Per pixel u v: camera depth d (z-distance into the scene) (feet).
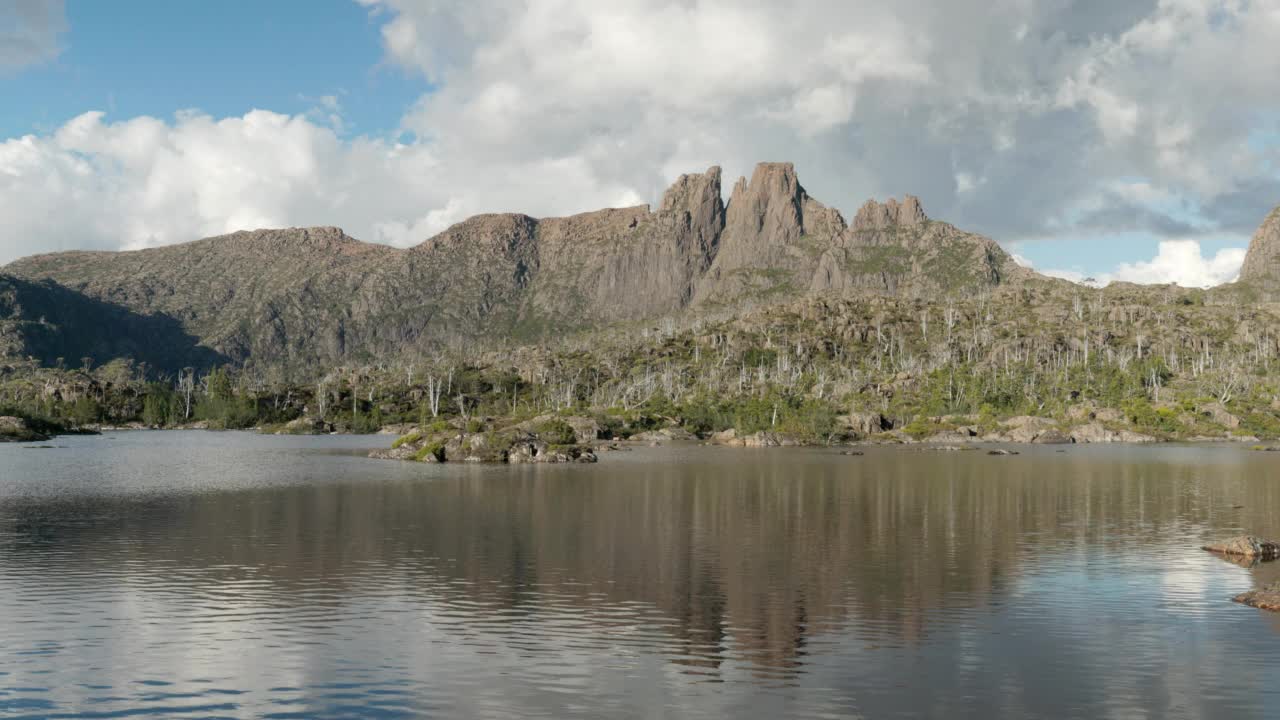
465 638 92.27
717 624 98.12
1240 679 79.77
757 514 193.26
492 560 135.95
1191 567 130.21
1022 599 109.81
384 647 89.25
